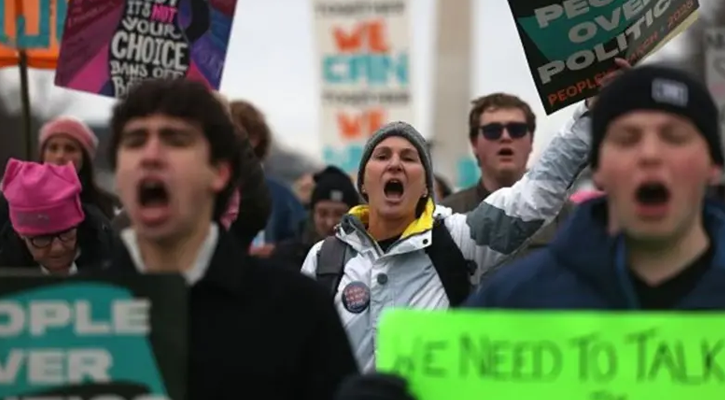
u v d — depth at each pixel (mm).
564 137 9711
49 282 6594
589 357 6379
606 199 6676
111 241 11141
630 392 6332
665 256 6352
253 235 10195
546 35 10336
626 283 6332
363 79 29766
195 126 6715
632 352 6340
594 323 6375
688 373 6281
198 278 6707
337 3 29672
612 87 6281
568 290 6516
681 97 6137
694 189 6145
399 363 6535
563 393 6402
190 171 6672
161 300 6562
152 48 12930
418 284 10547
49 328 6594
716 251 6309
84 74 12609
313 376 6719
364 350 10641
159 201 6684
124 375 6570
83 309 6582
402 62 29547
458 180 39812
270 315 6727
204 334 6652
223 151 6828
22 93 16047
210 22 13188
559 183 9797
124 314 6562
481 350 6484
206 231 6820
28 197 10703
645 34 10367
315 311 6809
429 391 6516
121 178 6719
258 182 10117
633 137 6176
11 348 6594
